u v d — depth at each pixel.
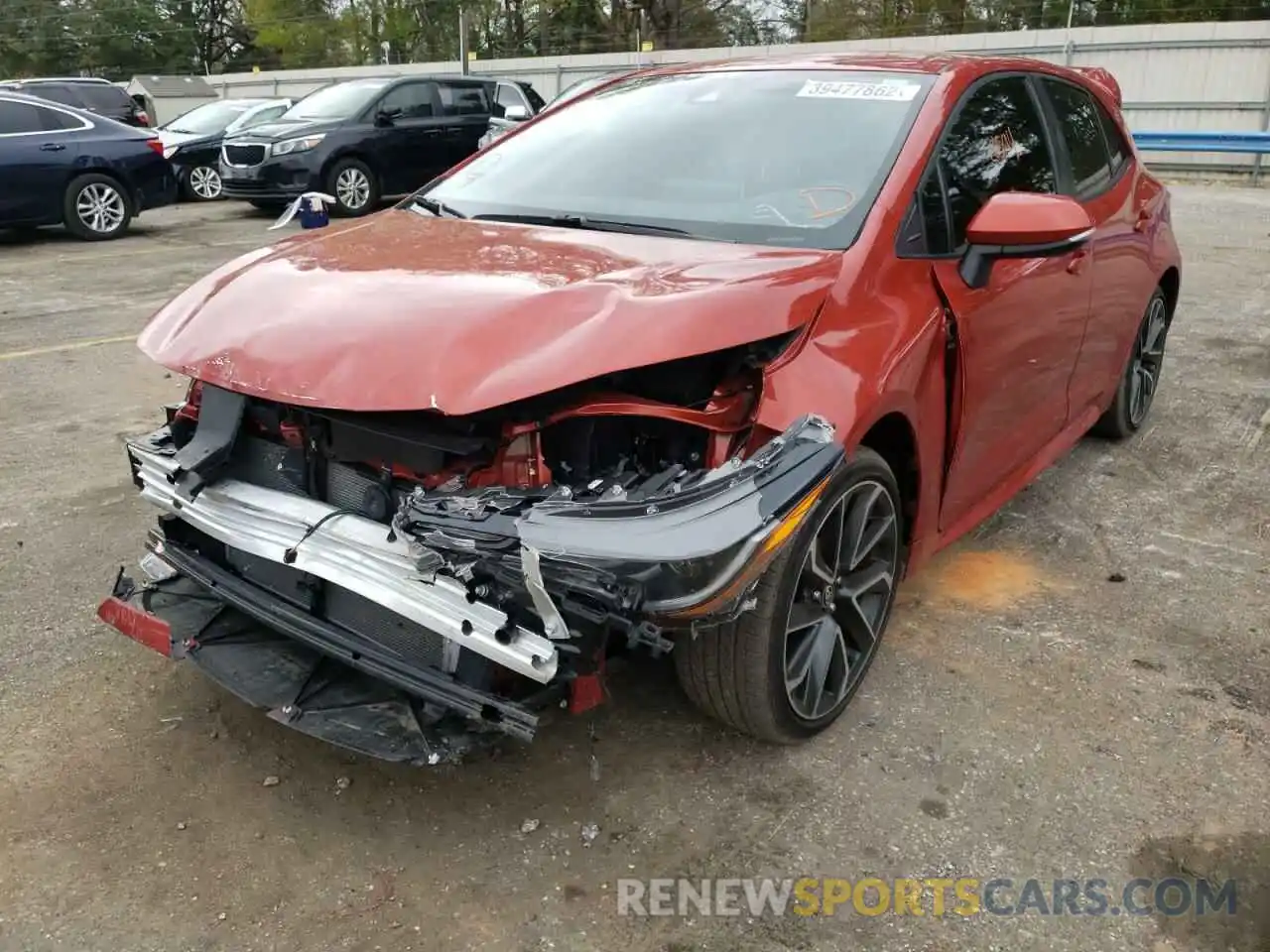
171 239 12.00
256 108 16.14
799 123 3.27
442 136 14.02
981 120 3.41
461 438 2.26
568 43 38.03
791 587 2.52
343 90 14.02
